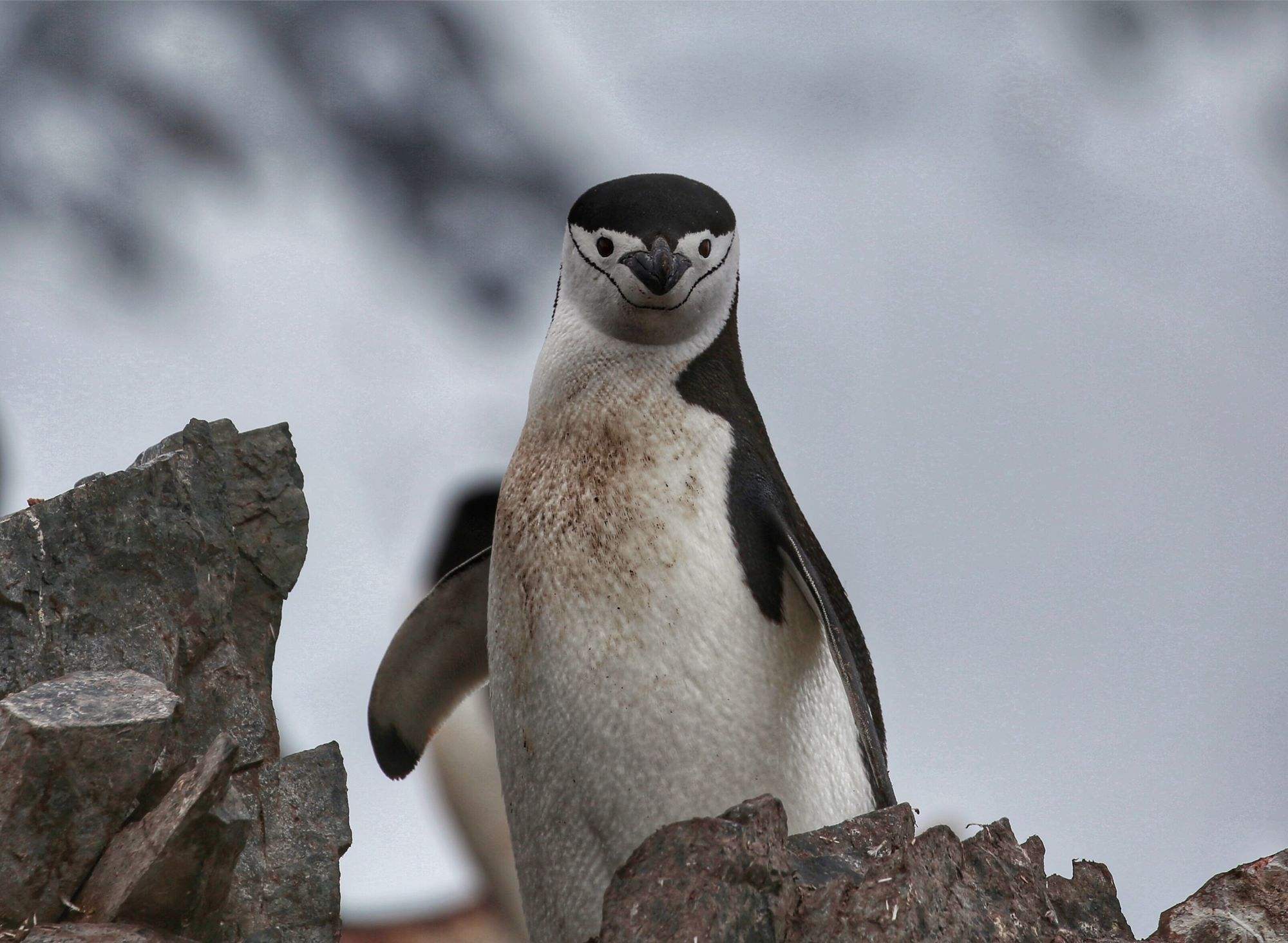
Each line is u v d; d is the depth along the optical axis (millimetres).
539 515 14859
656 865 10633
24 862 11492
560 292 16359
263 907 13344
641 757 14031
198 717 13672
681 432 15062
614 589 14258
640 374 15422
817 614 15164
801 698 14734
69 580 13172
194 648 13734
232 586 14281
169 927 11852
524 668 14602
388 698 18594
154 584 13578
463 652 18438
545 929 14773
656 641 14109
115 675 12602
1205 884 12758
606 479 14766
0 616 12836
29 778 11414
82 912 11656
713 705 14086
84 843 11727
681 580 14234
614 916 10453
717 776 14086
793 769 14469
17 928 11453
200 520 14094
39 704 11852
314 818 13930
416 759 19078
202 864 11805
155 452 14570
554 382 15586
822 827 13469
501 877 24172
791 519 15461
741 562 14570
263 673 14664
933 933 10781
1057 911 12398
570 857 14375
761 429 16297
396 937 24156
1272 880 12586
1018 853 11906
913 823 12461
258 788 13812
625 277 15172
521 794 14734
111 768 11711
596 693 14109
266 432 15273
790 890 10766
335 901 13711
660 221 15344
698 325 15789
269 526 15016
